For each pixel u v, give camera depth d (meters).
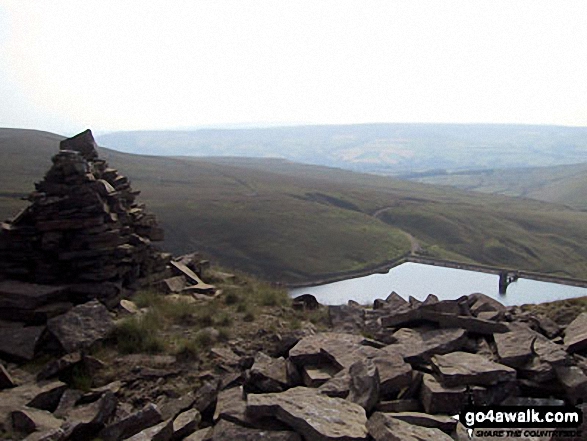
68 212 14.35
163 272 17.64
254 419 8.16
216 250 108.25
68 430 8.34
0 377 10.02
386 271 97.81
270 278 91.25
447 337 11.48
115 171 17.83
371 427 7.55
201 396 9.59
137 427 8.61
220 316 14.43
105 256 14.51
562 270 127.44
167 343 12.26
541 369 9.83
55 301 13.23
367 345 11.57
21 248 14.33
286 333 13.45
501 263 132.00
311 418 7.65
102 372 10.84
